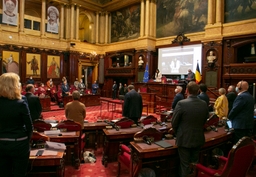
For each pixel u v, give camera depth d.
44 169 2.88
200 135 2.99
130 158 3.32
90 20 19.77
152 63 15.98
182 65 14.12
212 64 12.23
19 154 2.26
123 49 17.69
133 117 5.49
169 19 15.23
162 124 4.77
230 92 6.42
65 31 18.03
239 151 2.29
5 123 2.25
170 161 3.35
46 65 16.62
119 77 18.00
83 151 4.76
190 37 13.81
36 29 16.50
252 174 3.97
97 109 12.50
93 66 19.92
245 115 3.94
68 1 17.78
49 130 4.00
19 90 2.36
